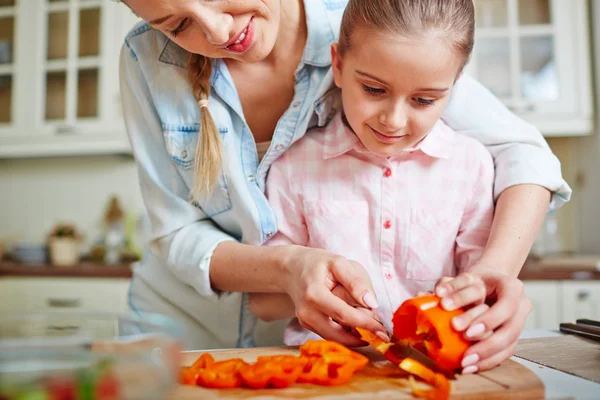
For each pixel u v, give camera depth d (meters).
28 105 2.37
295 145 0.92
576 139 2.28
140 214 2.39
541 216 0.78
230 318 0.92
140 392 0.40
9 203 2.62
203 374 0.55
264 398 0.51
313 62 0.86
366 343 0.67
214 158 0.86
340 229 0.88
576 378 0.57
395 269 0.89
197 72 0.88
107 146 2.32
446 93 0.73
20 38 2.38
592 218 2.15
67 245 2.27
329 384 0.54
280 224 0.91
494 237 0.74
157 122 0.93
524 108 2.13
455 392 0.51
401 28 0.68
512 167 0.83
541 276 1.81
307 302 0.67
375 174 0.88
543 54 2.15
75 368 0.44
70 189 2.58
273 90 0.90
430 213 0.87
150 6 0.67
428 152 0.86
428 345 0.58
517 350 0.69
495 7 2.16
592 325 0.79
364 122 0.76
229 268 0.80
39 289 2.10
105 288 2.08
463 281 0.62
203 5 0.67
